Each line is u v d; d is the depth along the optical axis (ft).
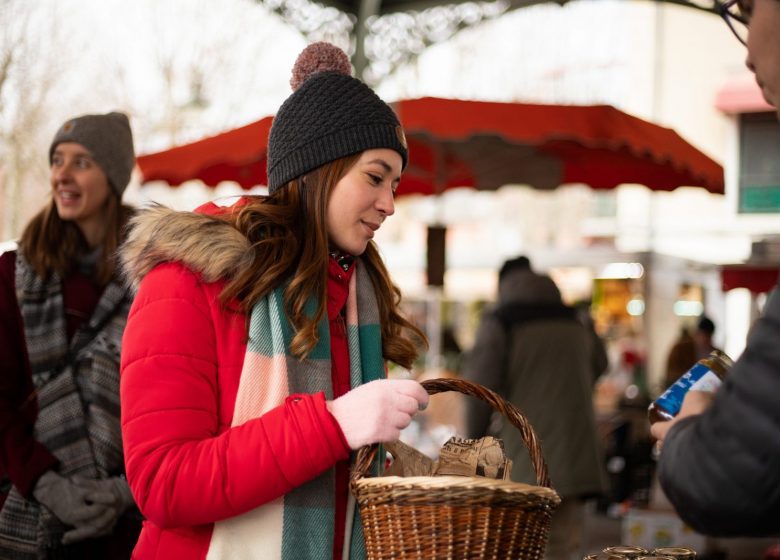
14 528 7.75
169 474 5.07
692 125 59.00
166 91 40.45
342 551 5.61
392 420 5.12
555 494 5.03
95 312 8.16
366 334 6.04
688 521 4.17
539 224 69.05
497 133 13.66
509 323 14.87
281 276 5.62
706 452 3.97
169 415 5.19
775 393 3.74
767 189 56.44
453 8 20.30
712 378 5.22
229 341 5.46
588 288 60.85
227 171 19.06
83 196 8.36
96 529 7.55
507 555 4.71
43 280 8.12
